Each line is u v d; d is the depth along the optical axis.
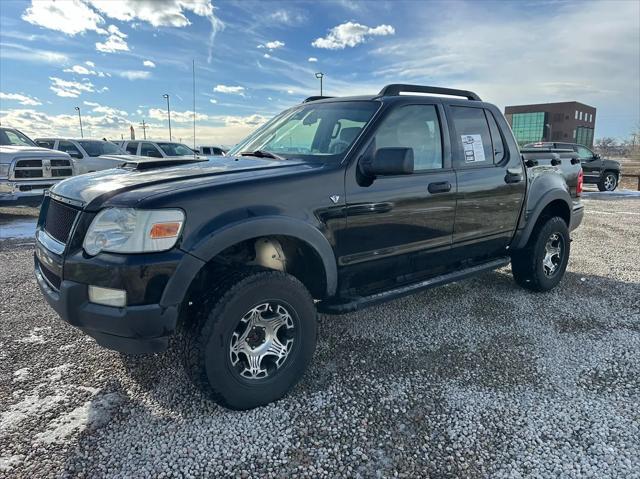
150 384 3.00
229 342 2.56
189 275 2.40
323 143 3.40
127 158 12.49
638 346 3.62
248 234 2.57
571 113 80.00
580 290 5.01
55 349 3.47
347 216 3.05
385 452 2.38
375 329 3.91
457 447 2.43
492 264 4.30
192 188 2.52
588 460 2.33
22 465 2.25
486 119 4.18
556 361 3.37
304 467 2.27
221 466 2.27
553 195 4.69
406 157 2.88
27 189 9.00
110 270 2.32
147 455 2.34
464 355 3.45
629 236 8.22
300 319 2.83
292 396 2.88
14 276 5.27
